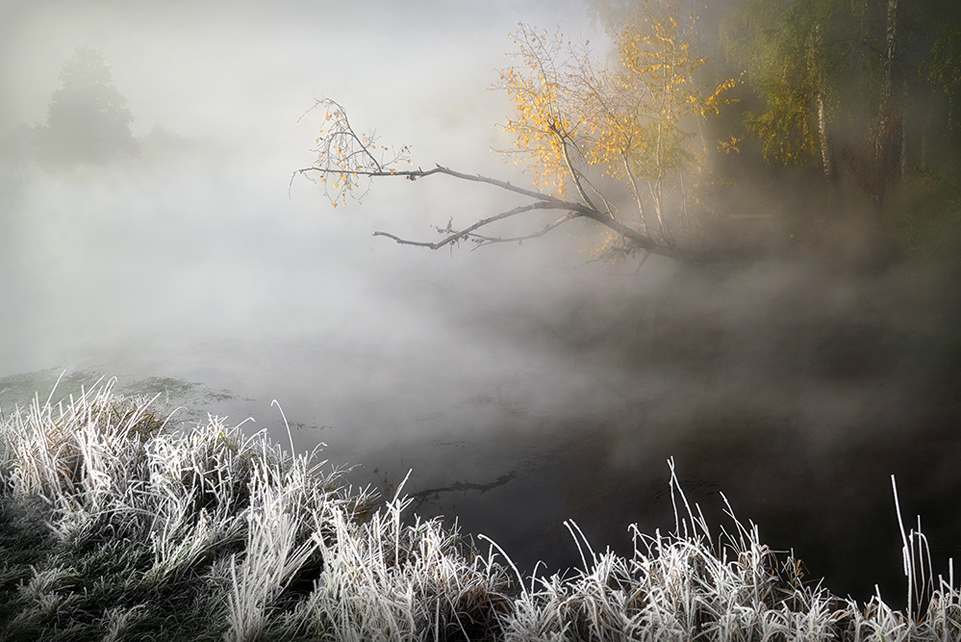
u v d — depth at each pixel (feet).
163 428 15.38
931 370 27.91
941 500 17.17
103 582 9.07
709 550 9.51
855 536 15.56
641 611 8.17
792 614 8.23
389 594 8.52
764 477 18.98
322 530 11.03
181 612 8.70
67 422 13.46
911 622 7.81
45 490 12.12
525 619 8.45
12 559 9.68
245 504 12.16
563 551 14.74
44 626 8.03
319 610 8.40
